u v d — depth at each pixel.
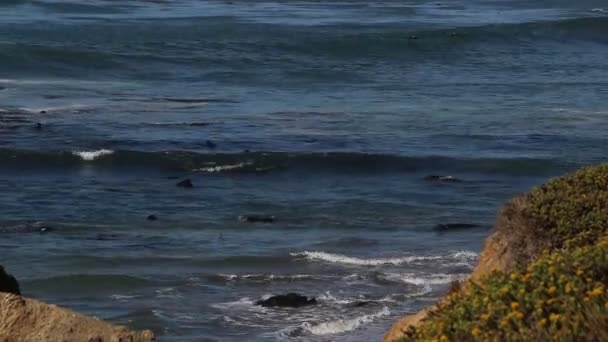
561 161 132.25
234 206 105.94
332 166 129.38
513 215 41.19
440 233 94.19
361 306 72.62
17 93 182.62
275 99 184.25
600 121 162.38
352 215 102.06
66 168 126.44
